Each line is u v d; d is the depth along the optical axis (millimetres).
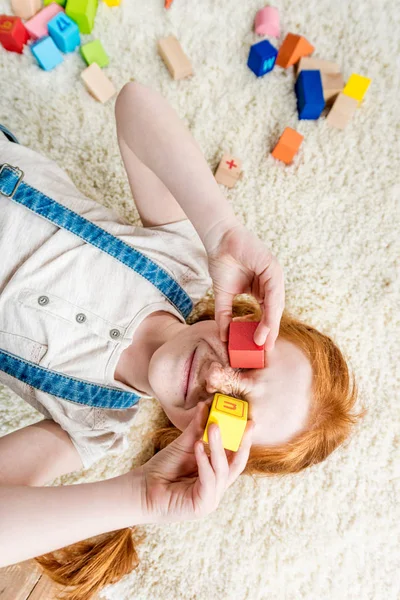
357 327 1062
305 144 1069
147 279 861
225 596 1008
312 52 1069
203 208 720
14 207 816
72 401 841
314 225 1069
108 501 691
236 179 1054
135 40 1047
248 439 694
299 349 792
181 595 1000
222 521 1035
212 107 1065
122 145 836
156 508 694
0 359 813
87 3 975
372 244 1069
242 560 1023
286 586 1022
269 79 1068
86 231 834
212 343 745
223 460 664
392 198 1069
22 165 853
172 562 1014
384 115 1076
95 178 1040
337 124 1063
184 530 1025
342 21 1071
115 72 1044
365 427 1052
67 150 1030
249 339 691
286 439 767
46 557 925
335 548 1039
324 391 783
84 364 829
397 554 1045
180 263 907
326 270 1066
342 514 1047
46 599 947
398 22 1069
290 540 1035
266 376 734
